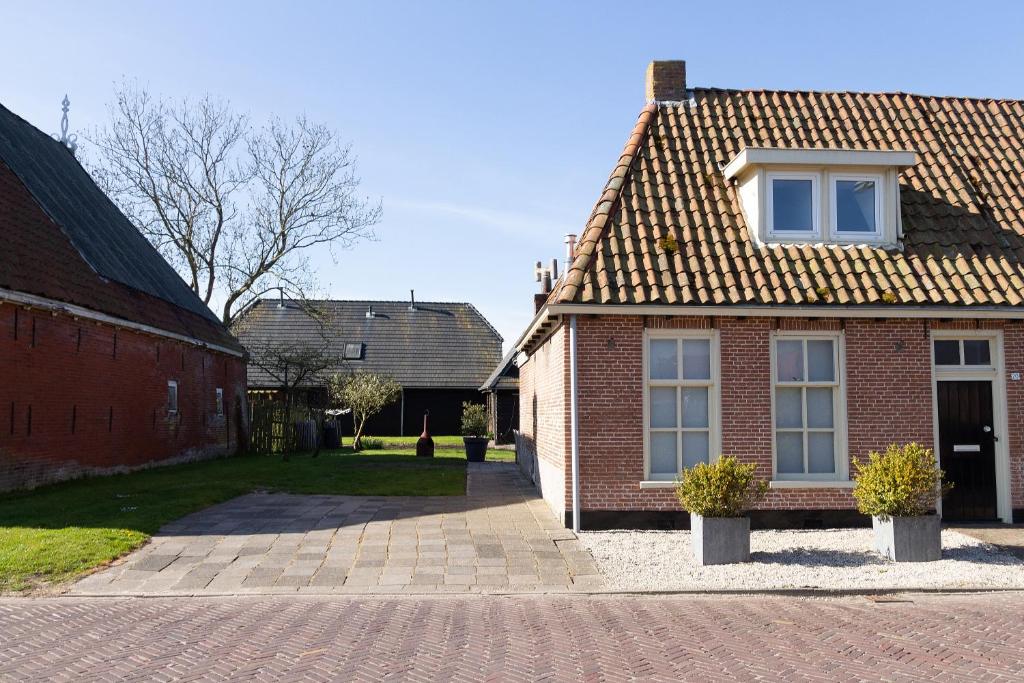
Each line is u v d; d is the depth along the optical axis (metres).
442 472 19.95
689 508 10.31
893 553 10.12
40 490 15.21
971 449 12.44
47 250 17.23
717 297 11.70
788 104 15.34
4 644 6.86
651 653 6.65
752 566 9.90
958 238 13.21
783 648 6.81
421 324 43.81
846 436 12.09
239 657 6.51
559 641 6.98
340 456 26.77
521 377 22.14
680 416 12.09
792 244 12.77
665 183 13.54
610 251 12.31
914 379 12.20
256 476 18.52
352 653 6.62
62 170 23.45
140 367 20.28
